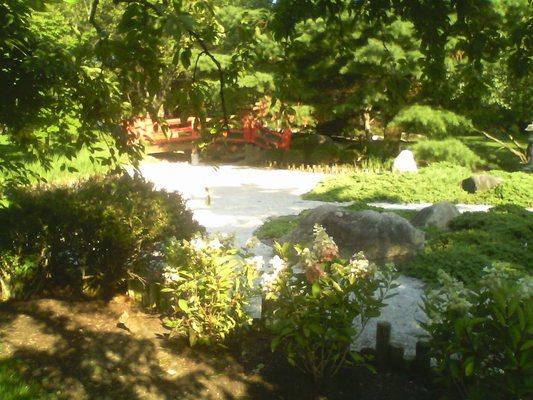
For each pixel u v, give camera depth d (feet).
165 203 17.94
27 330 14.82
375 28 13.57
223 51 48.16
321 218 25.62
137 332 15.01
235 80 12.41
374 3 12.85
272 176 55.93
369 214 24.86
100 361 13.55
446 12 12.06
